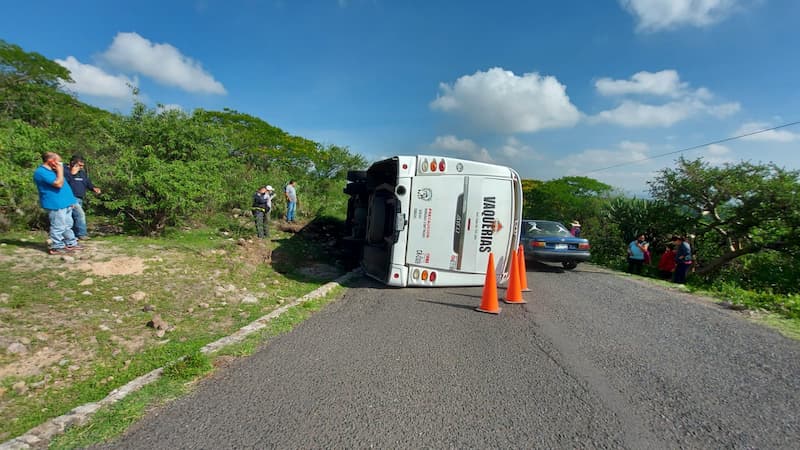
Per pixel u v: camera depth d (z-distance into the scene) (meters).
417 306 6.89
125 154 9.31
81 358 4.26
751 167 13.31
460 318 6.23
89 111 25.30
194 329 5.34
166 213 9.70
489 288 6.67
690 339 5.59
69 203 7.12
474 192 8.29
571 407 3.55
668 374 4.34
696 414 3.49
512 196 8.49
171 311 5.84
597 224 18.95
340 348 4.80
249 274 8.45
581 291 8.86
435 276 8.23
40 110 20.61
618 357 4.80
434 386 3.88
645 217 16.41
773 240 12.56
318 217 16.67
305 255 11.33
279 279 8.65
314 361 4.39
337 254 12.34
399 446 2.91
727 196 13.46
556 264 14.27
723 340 5.59
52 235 6.94
